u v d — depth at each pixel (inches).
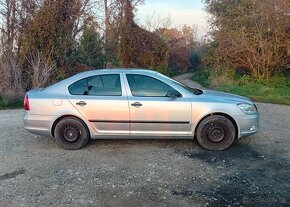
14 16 779.4
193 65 1902.1
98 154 241.3
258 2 850.8
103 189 180.5
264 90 712.4
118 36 820.6
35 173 205.8
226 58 908.6
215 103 244.5
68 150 252.8
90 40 768.3
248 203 163.2
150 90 249.1
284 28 832.3
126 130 248.7
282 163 218.2
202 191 177.0
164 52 798.5
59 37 639.8
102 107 246.8
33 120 251.9
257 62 876.6
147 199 168.1
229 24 912.9
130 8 762.8
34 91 262.5
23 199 169.6
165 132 247.6
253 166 213.2
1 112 463.5
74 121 251.0
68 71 653.3
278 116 399.2
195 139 267.4
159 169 208.8
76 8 698.8
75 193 176.1
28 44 611.8
